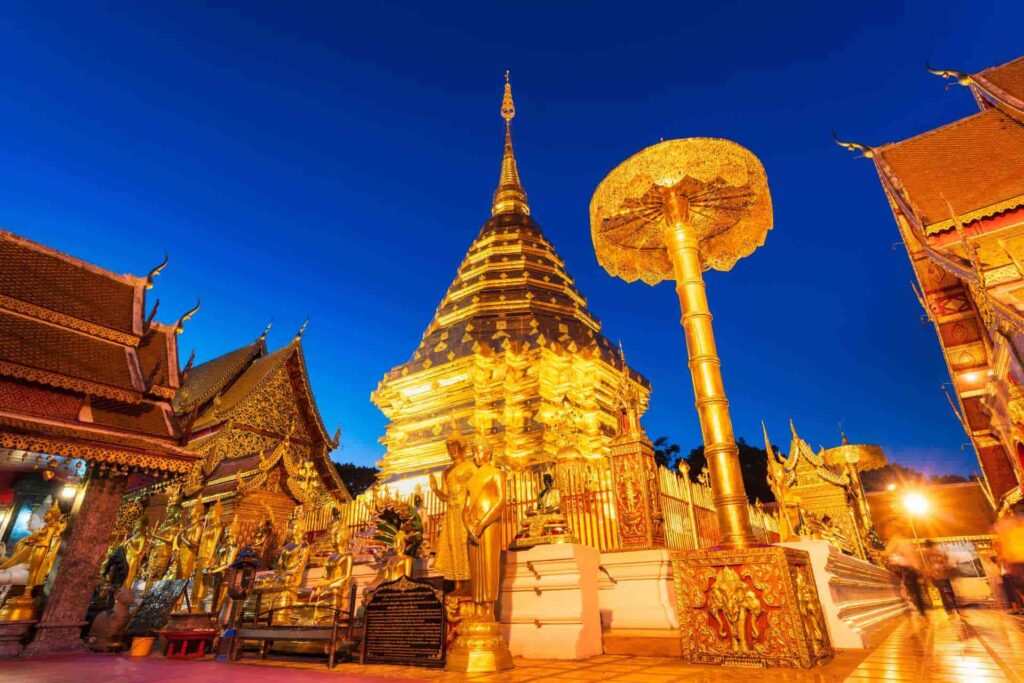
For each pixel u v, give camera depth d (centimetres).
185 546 1465
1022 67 1728
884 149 1802
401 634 734
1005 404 1419
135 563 1527
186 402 2569
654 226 1002
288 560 1006
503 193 3478
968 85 1850
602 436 1823
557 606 759
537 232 3019
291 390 2497
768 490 4712
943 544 3409
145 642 1046
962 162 1573
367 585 1005
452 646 702
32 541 1172
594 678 563
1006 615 1709
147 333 1598
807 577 692
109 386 1370
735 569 656
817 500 2273
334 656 741
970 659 634
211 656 948
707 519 1080
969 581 3475
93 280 1582
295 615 927
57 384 1274
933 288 1873
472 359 1989
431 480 795
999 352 1330
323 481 2452
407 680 595
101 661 904
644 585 766
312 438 2519
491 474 748
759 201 934
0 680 661
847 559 1002
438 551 742
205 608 1266
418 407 2138
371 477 5725
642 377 2258
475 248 2903
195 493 1945
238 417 2264
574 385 1923
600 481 912
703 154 812
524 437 1778
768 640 611
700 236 1034
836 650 738
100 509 1228
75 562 1163
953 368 1792
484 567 702
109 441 1252
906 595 2406
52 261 1516
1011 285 1216
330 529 1199
